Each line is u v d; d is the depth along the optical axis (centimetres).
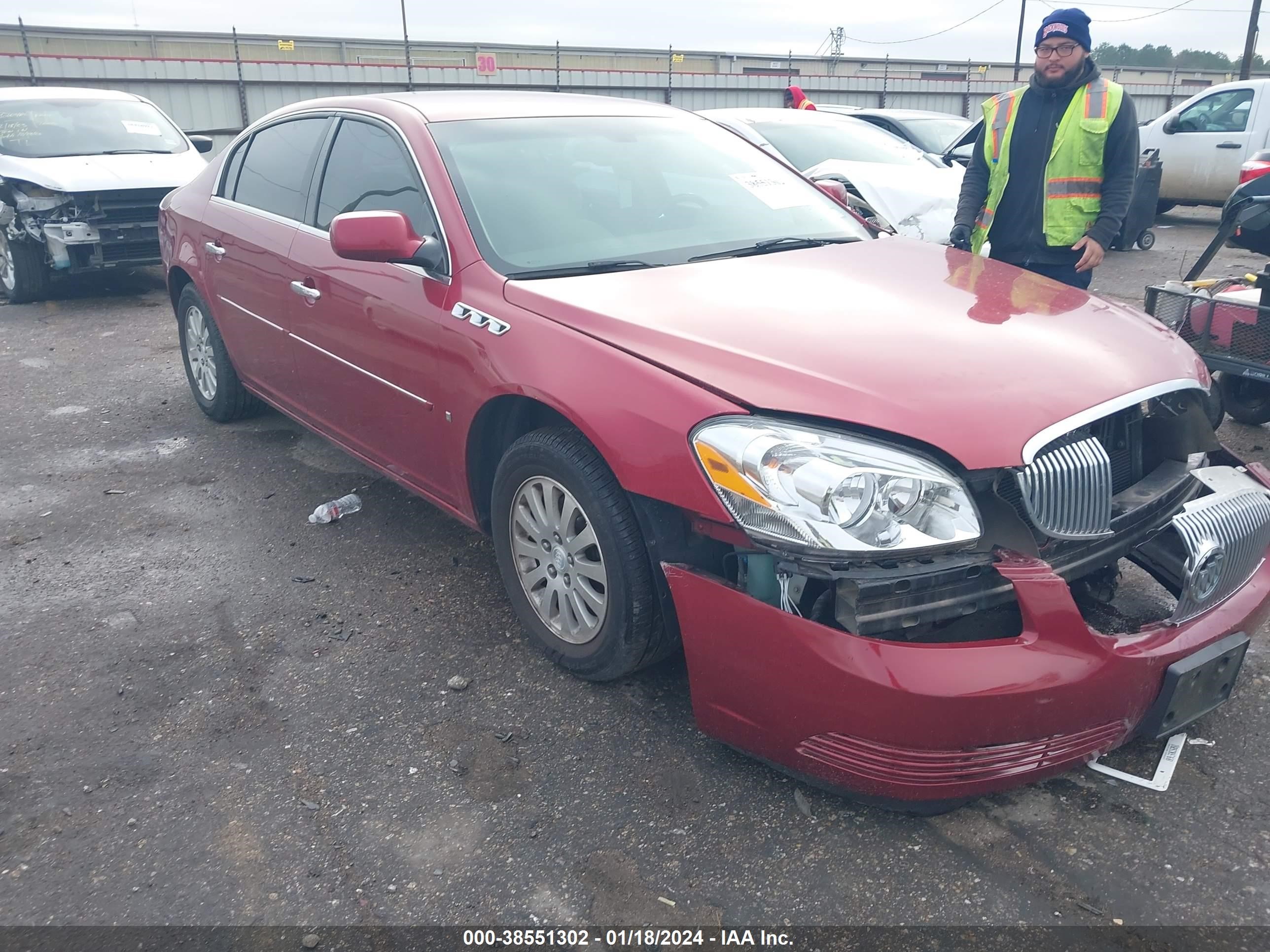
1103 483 227
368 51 2995
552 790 246
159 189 874
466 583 356
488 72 2414
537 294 282
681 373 238
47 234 836
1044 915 205
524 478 286
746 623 222
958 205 469
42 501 434
